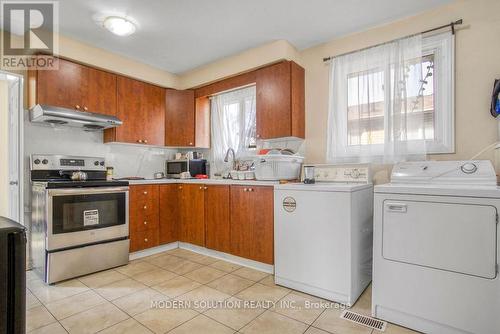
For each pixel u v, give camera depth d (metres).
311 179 2.49
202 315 1.77
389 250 1.69
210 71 3.37
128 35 2.66
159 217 3.13
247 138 3.38
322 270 1.99
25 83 2.64
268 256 2.48
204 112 3.79
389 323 1.68
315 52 2.89
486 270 1.40
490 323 1.38
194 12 2.26
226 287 2.20
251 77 3.08
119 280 2.33
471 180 1.79
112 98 3.04
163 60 3.27
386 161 2.33
